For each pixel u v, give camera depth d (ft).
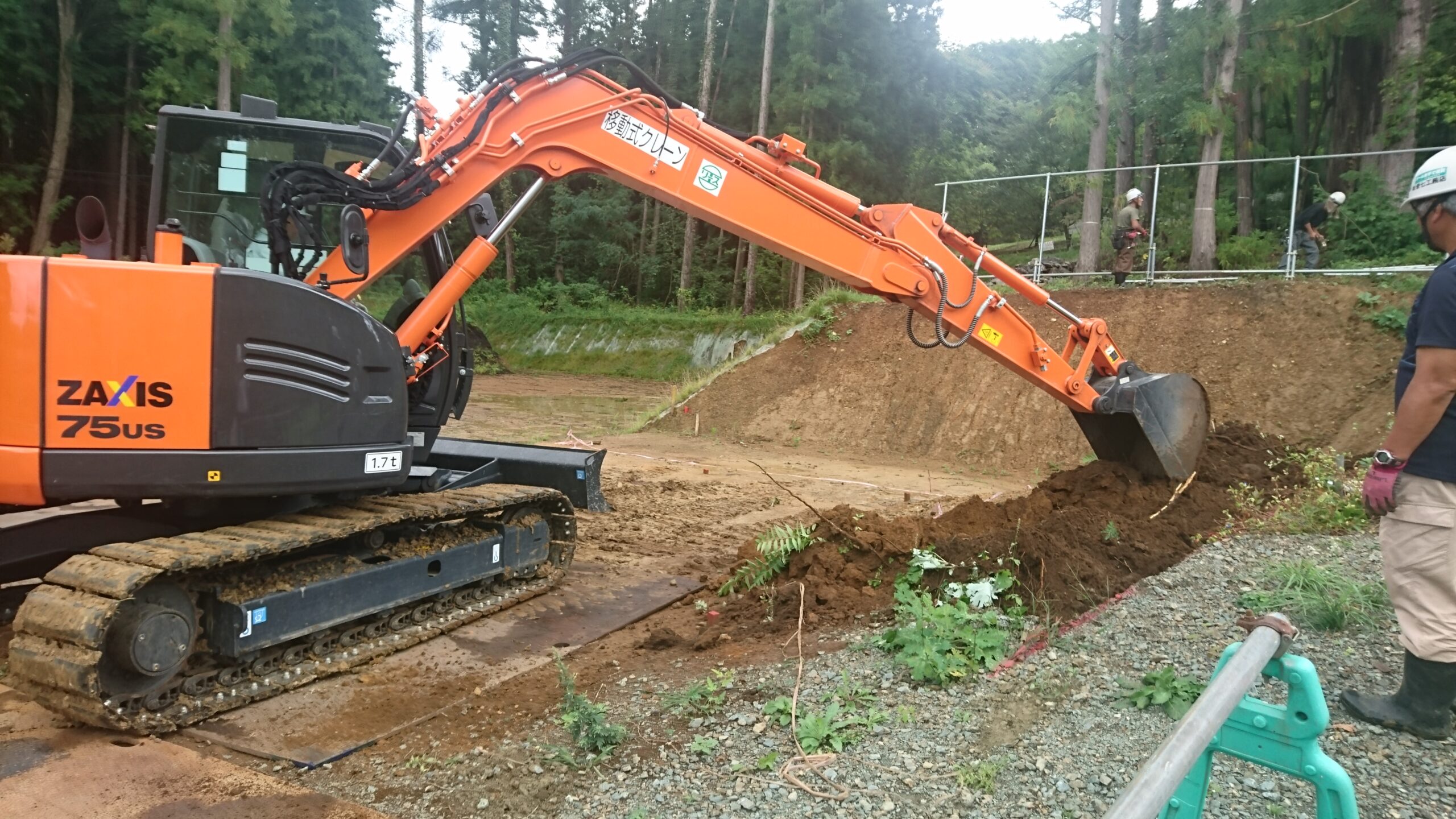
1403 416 9.68
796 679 13.41
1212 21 50.90
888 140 102.27
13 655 12.52
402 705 13.93
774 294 116.78
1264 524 17.93
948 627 13.66
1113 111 61.00
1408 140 50.14
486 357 100.17
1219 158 55.57
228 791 11.16
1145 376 20.61
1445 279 9.33
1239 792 9.39
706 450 42.27
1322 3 53.36
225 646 13.66
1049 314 42.63
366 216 16.01
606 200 135.74
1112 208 69.87
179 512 15.71
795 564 18.47
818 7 98.48
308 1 102.17
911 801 9.86
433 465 22.80
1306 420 33.42
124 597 12.12
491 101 16.49
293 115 99.30
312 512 15.97
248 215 16.83
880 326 47.50
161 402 12.97
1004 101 171.63
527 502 19.44
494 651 16.28
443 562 17.22
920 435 41.63
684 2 133.90
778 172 18.29
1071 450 37.78
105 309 12.66
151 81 79.97
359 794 11.12
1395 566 10.17
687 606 19.06
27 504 12.84
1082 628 14.06
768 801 10.02
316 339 14.28
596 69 17.56
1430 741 10.08
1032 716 11.48
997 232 118.93
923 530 18.79
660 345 102.17
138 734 12.69
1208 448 22.18
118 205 92.63
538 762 11.54
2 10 80.33
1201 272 44.68
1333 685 11.37
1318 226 42.65
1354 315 35.76
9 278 12.28
